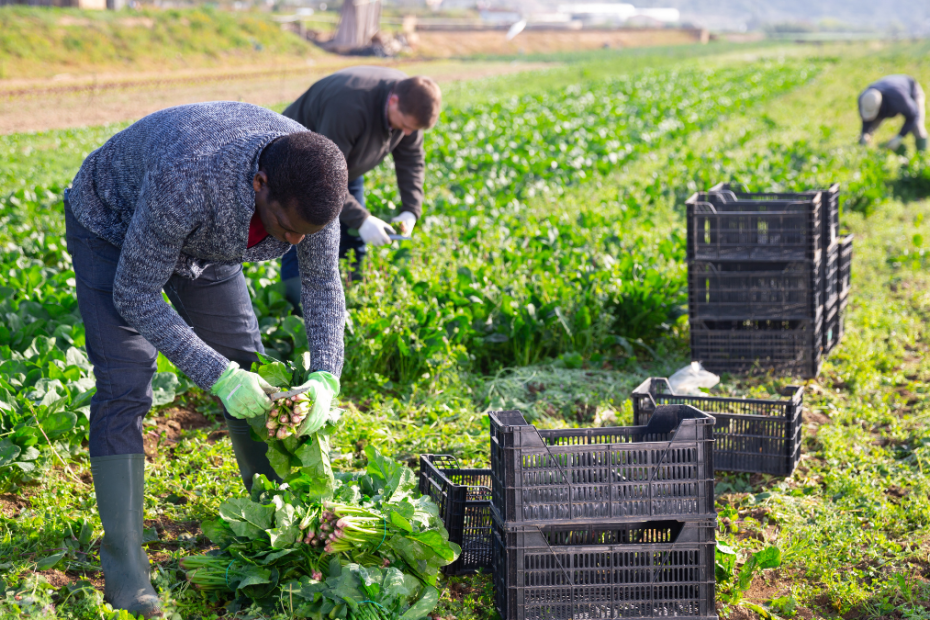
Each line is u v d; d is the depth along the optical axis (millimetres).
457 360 5301
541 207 10430
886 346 6113
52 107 24078
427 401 4910
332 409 2922
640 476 2789
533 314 5699
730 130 18172
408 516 2875
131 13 42719
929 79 32719
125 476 2805
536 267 6730
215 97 27172
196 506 3555
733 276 5473
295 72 39000
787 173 11852
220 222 2479
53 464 3809
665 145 16453
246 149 2453
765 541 3566
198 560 2842
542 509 2760
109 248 2779
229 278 3102
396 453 4250
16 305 5164
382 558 2873
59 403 3916
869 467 4242
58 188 10438
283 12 65250
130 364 2832
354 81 4836
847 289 6438
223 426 4508
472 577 3277
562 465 2760
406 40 61125
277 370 2814
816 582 3324
